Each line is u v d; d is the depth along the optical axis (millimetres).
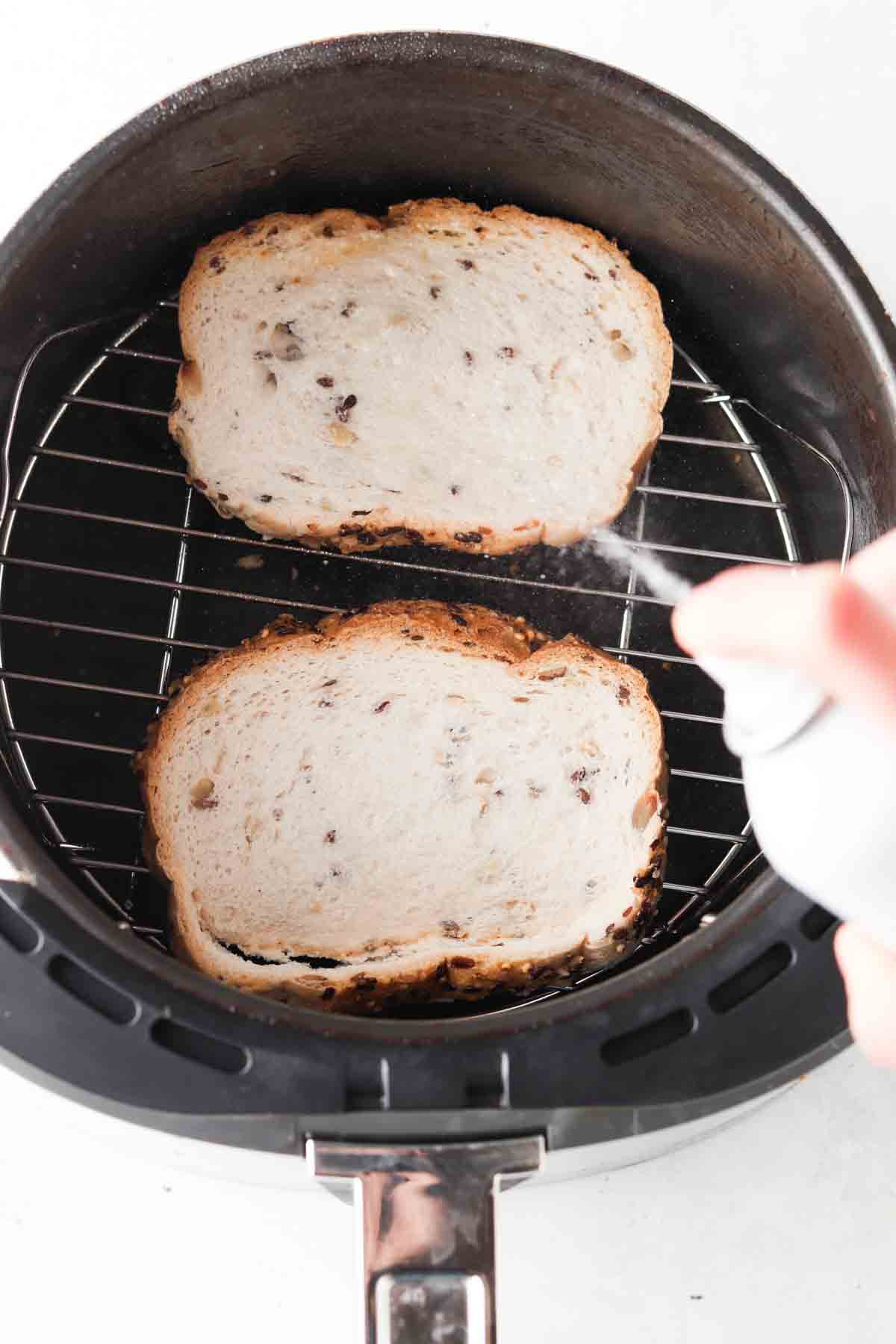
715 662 423
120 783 606
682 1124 517
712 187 586
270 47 658
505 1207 596
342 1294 588
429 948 583
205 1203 591
